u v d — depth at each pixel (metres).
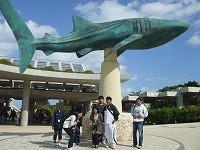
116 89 14.20
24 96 28.66
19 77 27.58
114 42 13.74
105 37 13.45
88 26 13.59
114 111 11.72
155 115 33.41
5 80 31.20
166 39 14.11
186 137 17.36
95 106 11.86
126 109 52.25
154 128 25.23
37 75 26.72
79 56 13.80
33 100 39.03
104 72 14.35
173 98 50.19
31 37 13.02
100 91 14.41
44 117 36.50
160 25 13.58
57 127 12.41
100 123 11.65
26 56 12.81
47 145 12.25
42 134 16.73
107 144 11.91
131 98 51.34
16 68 25.42
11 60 27.38
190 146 13.42
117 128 13.31
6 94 32.44
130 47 14.22
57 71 27.72
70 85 33.75
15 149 11.21
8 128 24.20
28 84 28.80
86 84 31.12
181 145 12.95
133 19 13.74
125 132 13.43
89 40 13.47
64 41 13.30
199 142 14.92
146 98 51.62
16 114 35.56
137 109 12.08
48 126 27.78
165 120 32.56
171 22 13.69
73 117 11.16
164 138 15.77
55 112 12.61
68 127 11.15
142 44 14.19
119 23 13.63
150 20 13.69
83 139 13.89
